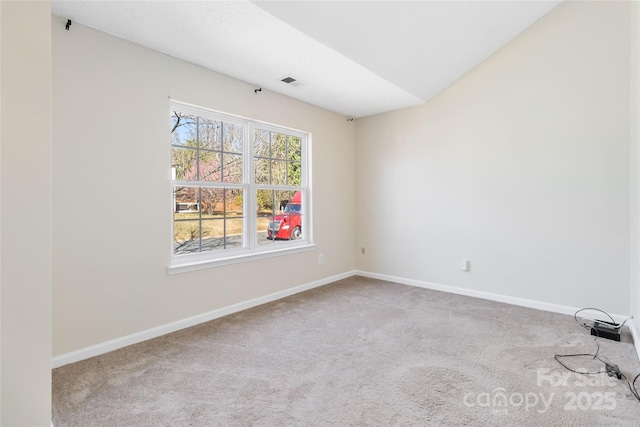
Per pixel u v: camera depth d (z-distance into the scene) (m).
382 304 3.26
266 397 1.70
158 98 2.49
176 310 2.61
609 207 2.73
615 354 2.16
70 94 2.05
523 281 3.19
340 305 3.23
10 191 1.11
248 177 3.23
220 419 1.52
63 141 2.03
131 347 2.29
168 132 2.55
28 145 1.13
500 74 3.27
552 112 2.99
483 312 3.00
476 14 2.62
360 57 2.68
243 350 2.24
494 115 3.32
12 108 1.10
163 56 2.51
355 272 4.53
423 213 3.89
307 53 2.56
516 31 3.08
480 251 3.46
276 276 3.46
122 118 2.29
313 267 3.92
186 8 1.96
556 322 2.74
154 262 2.47
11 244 1.12
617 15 2.67
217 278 2.90
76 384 1.81
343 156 4.35
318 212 3.99
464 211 3.56
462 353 2.19
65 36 2.03
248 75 2.96
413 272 4.00
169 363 2.06
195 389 1.77
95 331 2.18
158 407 1.61
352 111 4.17
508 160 3.25
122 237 2.30
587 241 2.84
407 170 4.02
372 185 4.37
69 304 2.06
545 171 3.04
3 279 1.11
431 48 2.86
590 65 2.79
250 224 3.24
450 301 3.35
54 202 1.99
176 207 2.71
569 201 2.92
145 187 2.42
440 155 3.72
